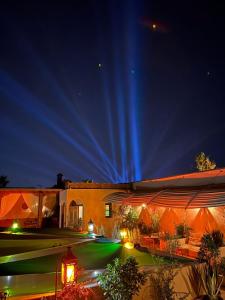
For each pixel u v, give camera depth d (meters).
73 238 15.53
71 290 6.64
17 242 13.91
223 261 9.77
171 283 8.38
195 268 9.22
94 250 12.13
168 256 11.05
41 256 10.73
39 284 7.69
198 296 8.98
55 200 26.17
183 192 16.59
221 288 9.72
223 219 16.11
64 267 6.98
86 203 22.27
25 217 25.39
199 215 17.38
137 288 7.10
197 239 15.89
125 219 18.20
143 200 18.16
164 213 19.36
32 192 25.78
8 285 7.55
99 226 21.91
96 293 7.23
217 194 14.26
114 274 6.93
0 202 24.98
